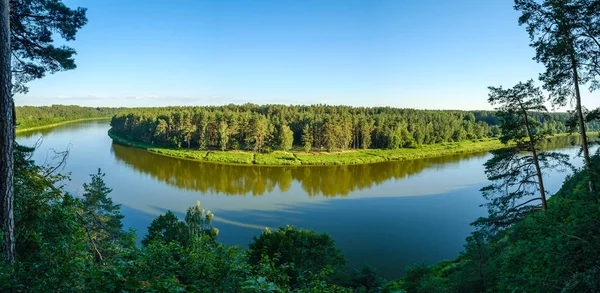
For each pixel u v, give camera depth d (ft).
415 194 175.11
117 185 180.86
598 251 23.58
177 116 349.41
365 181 213.46
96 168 219.61
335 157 301.84
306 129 335.47
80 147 304.50
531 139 54.90
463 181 205.87
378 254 104.78
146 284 17.85
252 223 131.75
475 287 46.73
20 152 36.73
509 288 29.78
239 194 175.63
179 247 21.83
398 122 394.32
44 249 18.07
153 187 181.16
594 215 25.34
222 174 229.04
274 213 144.36
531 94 53.21
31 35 41.04
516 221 56.34
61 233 31.24
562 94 49.03
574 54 43.50
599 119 46.16
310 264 78.23
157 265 19.75
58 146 291.17
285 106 569.23
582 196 31.27
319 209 150.41
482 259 49.06
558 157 52.90
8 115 26.43
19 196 32.55
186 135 322.55
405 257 102.73
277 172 244.42
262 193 179.32
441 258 101.86
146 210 142.51
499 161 58.08
